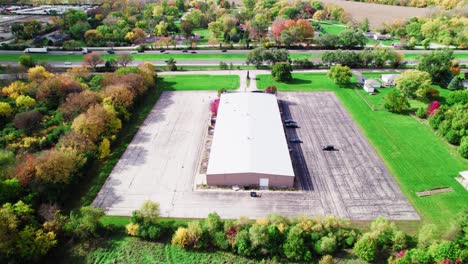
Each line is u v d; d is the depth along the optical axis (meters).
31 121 78.12
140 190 64.00
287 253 49.62
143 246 52.50
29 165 58.75
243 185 65.00
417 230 54.97
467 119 76.38
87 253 51.34
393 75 110.88
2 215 47.88
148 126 85.94
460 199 61.50
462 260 46.88
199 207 59.97
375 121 88.25
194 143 78.88
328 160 73.00
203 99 100.88
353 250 51.38
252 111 84.12
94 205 60.16
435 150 75.88
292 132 83.56
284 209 59.56
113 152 75.31
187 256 50.94
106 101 83.56
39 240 48.44
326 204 60.72
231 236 51.34
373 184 65.69
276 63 114.81
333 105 97.12
